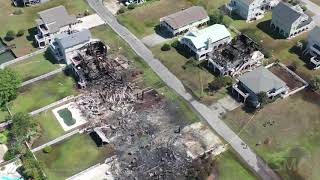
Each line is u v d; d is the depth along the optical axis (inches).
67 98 5374.0
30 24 6633.9
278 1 6727.4
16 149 4739.2
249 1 6387.8
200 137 4886.8
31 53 6063.0
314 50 5797.2
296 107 5206.7
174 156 4672.7
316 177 4458.7
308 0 6948.8
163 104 5295.3
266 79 5260.8
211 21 6437.0
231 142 4825.3
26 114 5004.9
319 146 4756.4
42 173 4475.9
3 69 5541.3
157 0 7012.8
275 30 6338.6
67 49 5679.1
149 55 5999.0
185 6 6884.8
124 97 5364.2
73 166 4638.3
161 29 6446.9
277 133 4904.0
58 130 5014.8
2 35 6456.7
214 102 5300.2
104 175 4544.8
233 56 5679.1
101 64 5634.8
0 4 7096.5
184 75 5684.1
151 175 4505.4
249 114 5123.0
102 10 6884.8
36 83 5634.8
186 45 5999.0
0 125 5034.5
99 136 4835.1
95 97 5378.9
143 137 4906.5
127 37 6328.7
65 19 6200.8
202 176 4468.5
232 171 4542.3
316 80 5388.8
